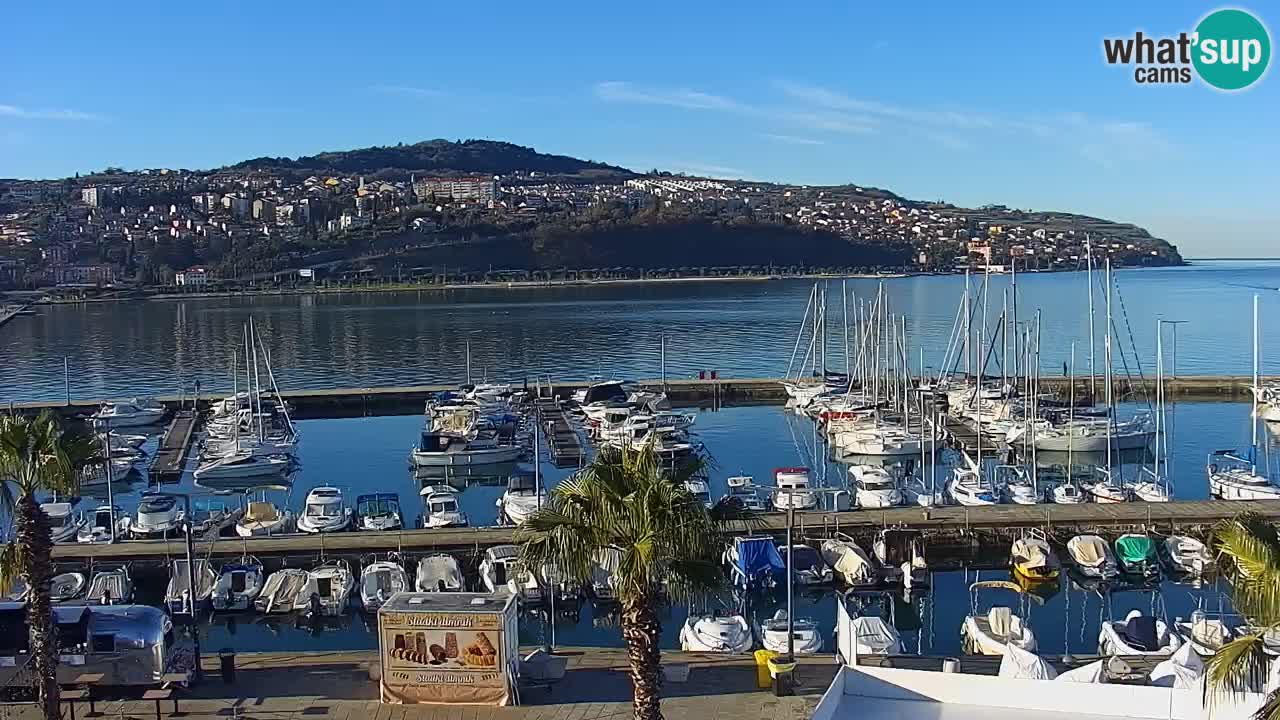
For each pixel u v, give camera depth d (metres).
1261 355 133.25
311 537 50.78
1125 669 28.09
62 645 26.97
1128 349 141.62
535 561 18.89
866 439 77.56
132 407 94.75
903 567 45.56
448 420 79.56
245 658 29.88
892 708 21.34
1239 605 15.73
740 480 62.00
